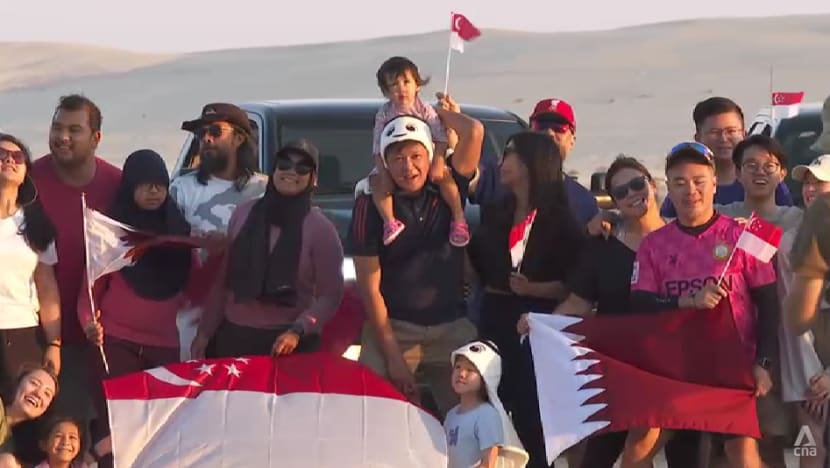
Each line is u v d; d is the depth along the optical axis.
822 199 21.77
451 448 23.75
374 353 25.34
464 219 25.05
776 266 24.03
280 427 23.05
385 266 24.95
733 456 22.92
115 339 24.98
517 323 25.02
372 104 34.06
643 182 23.94
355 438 23.11
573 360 23.31
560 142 27.89
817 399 23.17
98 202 26.12
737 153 25.59
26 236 24.45
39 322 25.02
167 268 25.06
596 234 24.36
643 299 23.06
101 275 24.44
